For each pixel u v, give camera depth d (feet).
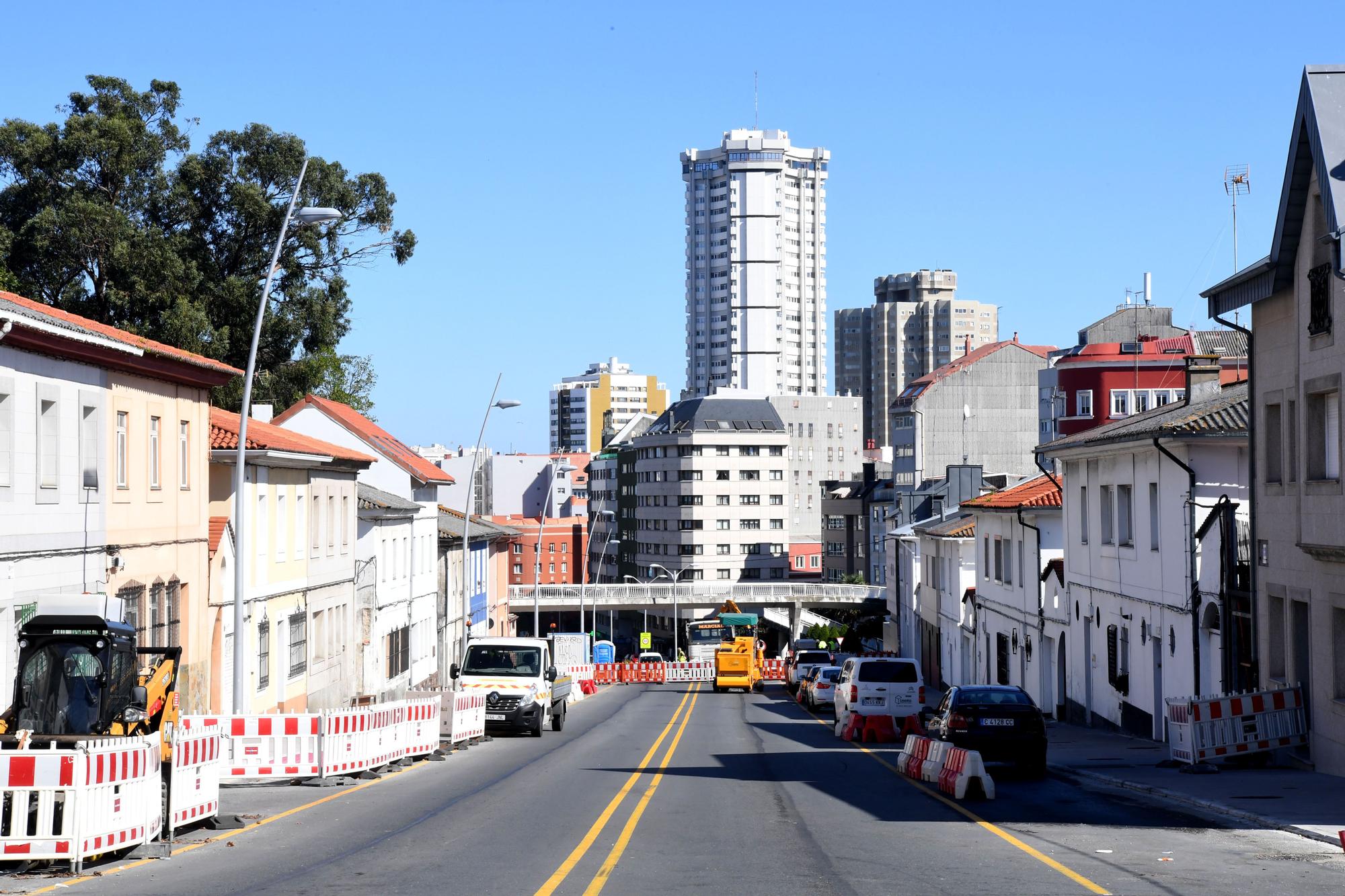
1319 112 67.67
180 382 95.20
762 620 410.52
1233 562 84.12
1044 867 41.01
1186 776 69.56
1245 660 81.97
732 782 71.97
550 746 101.55
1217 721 72.49
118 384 84.38
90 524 79.82
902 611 251.19
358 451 176.04
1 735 47.83
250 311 192.85
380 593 158.51
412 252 208.85
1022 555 142.00
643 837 49.21
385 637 160.86
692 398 515.50
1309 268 70.85
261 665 112.88
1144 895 35.81
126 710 50.37
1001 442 384.27
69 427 77.30
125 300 175.63
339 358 253.85
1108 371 255.29
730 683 229.04
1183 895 35.73
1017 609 144.77
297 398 200.44
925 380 398.01
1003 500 146.00
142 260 176.55
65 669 49.01
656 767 81.92
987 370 384.88
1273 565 77.00
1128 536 106.93
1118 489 107.45
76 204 172.04
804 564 522.06
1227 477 89.35
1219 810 55.72
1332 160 66.64
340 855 44.78
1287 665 74.84
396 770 79.66
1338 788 61.67
